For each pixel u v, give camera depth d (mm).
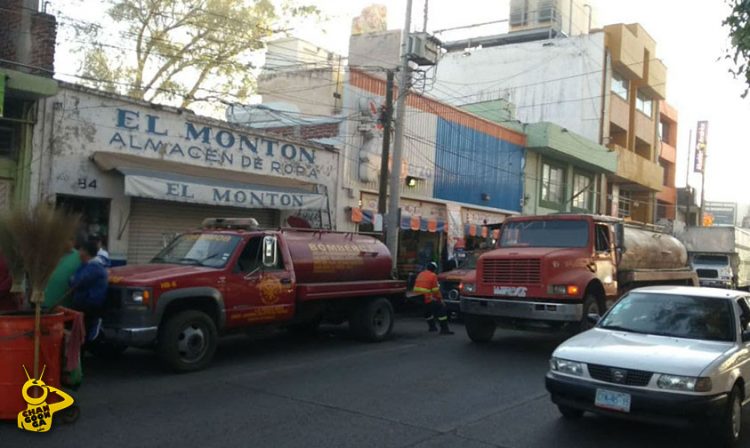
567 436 6250
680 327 7051
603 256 12250
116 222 13125
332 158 18234
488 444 5934
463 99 35625
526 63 34500
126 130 13344
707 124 51344
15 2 12133
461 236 23172
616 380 6027
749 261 33531
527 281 11203
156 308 8258
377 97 20281
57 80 12188
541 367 9906
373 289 11844
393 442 5879
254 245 9891
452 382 8586
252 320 9633
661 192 45000
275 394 7586
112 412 6586
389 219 16531
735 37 8219
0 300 7133
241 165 15648
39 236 5902
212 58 19766
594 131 32750
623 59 33594
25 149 11742
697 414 5652
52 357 6121
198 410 6766
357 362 9812
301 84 21062
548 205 29359
